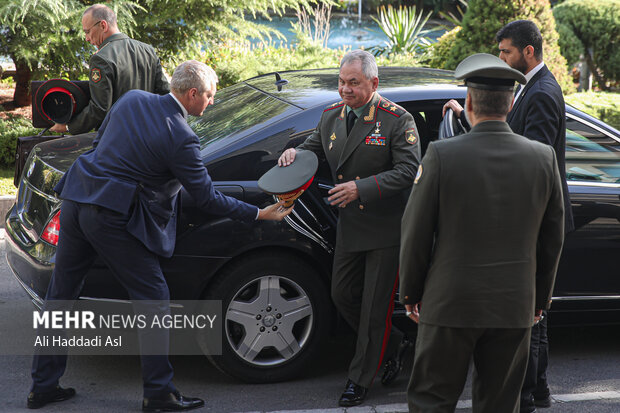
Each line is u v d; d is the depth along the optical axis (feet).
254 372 11.94
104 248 10.40
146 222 10.43
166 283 11.06
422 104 12.67
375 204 11.03
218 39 30.07
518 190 7.95
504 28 10.96
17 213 13.09
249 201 11.43
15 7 22.47
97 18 14.88
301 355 12.11
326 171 11.90
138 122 10.28
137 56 15.30
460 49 32.91
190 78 10.33
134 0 26.58
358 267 11.39
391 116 10.91
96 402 11.39
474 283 7.97
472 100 8.20
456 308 8.04
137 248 10.47
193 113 10.64
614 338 14.83
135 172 10.23
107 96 14.61
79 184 10.43
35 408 11.09
